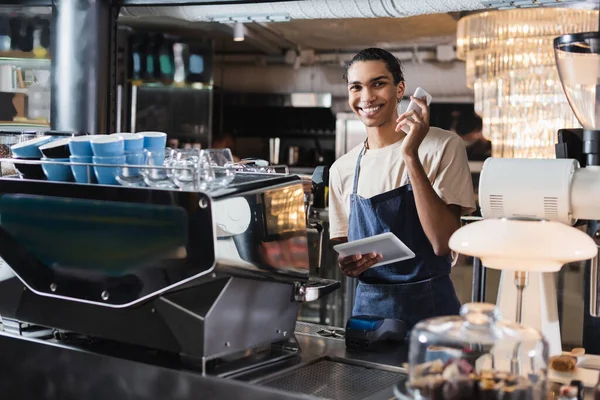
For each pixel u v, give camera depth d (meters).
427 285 2.59
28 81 3.82
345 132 8.22
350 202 2.72
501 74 6.07
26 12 3.81
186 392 1.84
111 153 2.04
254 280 1.93
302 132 8.61
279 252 2.00
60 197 2.05
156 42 7.11
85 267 2.04
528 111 6.04
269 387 1.74
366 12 3.47
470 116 7.75
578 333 4.38
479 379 1.42
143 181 2.02
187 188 1.90
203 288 1.87
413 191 2.53
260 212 1.94
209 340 1.84
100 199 1.97
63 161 2.16
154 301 1.91
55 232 2.08
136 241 1.93
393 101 2.68
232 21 3.80
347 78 2.73
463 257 4.81
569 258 1.56
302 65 8.36
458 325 1.48
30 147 2.27
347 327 2.15
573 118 5.91
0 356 2.21
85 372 2.02
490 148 7.72
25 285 2.17
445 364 1.43
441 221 2.48
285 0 3.05
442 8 3.28
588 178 1.86
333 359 2.05
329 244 5.10
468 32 6.09
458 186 2.62
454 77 7.74
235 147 8.84
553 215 1.89
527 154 6.08
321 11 3.57
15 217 2.15
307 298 2.06
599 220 1.91
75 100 3.31
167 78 7.22
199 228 1.81
